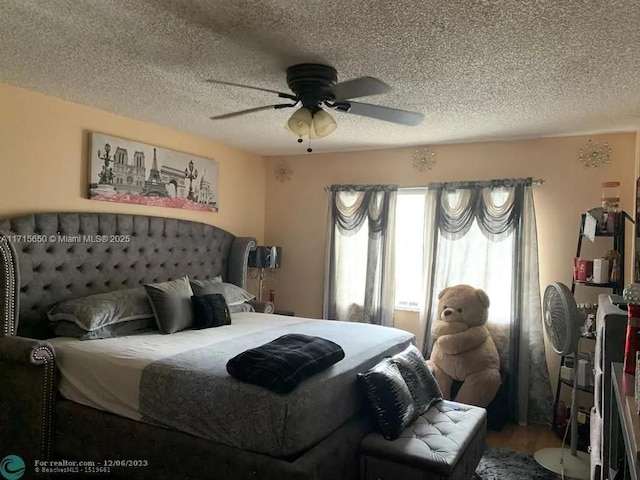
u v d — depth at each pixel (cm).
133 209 393
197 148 455
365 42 223
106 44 236
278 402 214
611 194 382
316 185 525
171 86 302
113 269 372
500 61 243
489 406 380
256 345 296
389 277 470
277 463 207
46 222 324
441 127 386
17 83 304
